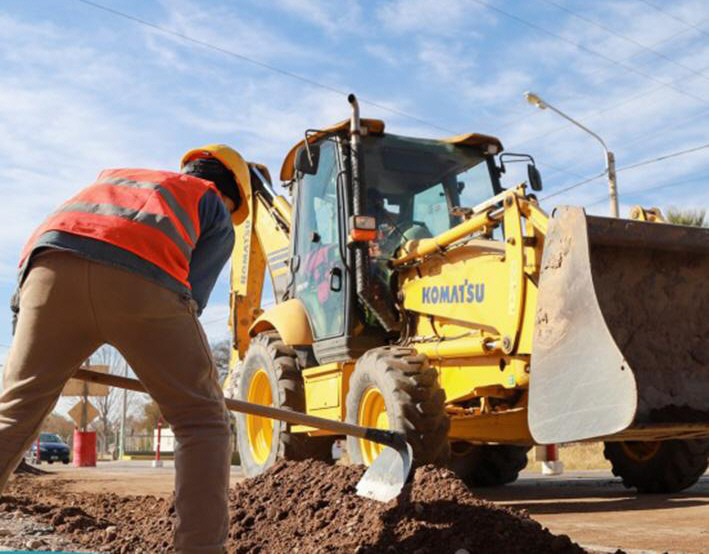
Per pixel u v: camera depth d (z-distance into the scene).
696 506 6.54
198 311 3.24
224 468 3.03
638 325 5.23
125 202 3.02
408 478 4.35
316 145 7.70
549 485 9.69
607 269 5.23
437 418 6.27
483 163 8.31
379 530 3.91
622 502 7.07
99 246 2.87
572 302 4.89
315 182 8.55
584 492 8.40
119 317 2.89
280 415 4.14
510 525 3.82
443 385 7.06
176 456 3.02
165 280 2.93
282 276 9.48
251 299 10.41
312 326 8.28
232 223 3.40
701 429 4.89
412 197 7.93
